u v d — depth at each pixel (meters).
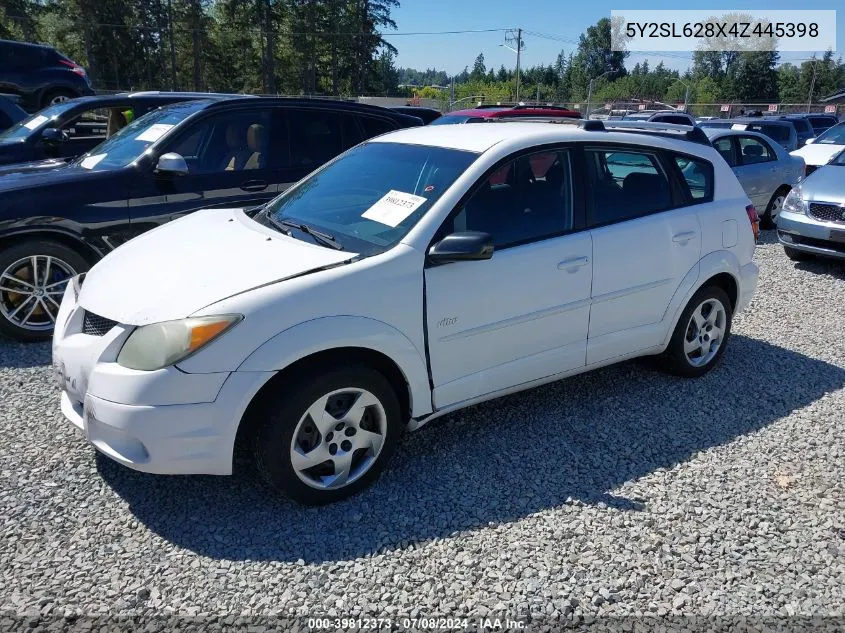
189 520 3.01
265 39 60.03
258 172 5.94
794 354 5.17
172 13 56.59
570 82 88.12
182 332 2.76
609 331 4.05
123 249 3.74
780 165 10.41
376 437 3.21
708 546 2.90
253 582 2.64
